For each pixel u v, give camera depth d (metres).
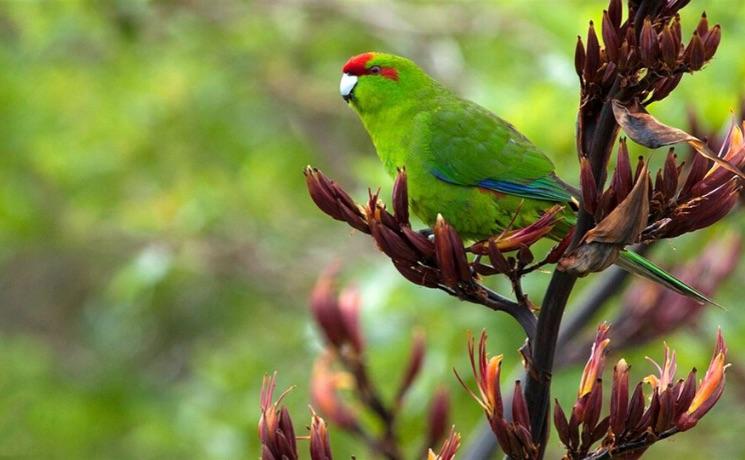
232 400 14.93
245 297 18.38
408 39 16.05
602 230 4.45
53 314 21.09
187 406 15.16
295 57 17.55
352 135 18.75
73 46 17.58
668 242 10.12
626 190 4.48
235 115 17.70
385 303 11.28
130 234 17.33
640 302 8.32
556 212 4.86
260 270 16.91
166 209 16.41
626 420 4.55
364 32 16.88
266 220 17.00
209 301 18.64
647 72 4.50
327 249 16.77
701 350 10.74
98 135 17.22
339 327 7.54
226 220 16.86
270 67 17.33
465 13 15.34
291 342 15.45
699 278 8.45
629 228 4.43
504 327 11.27
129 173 17.55
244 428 14.21
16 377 17.48
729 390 12.30
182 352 18.84
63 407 17.20
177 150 17.58
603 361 4.64
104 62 17.66
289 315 17.00
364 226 5.01
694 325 9.23
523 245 4.86
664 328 8.27
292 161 17.89
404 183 4.93
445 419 7.52
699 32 4.45
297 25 16.77
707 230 10.06
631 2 4.60
